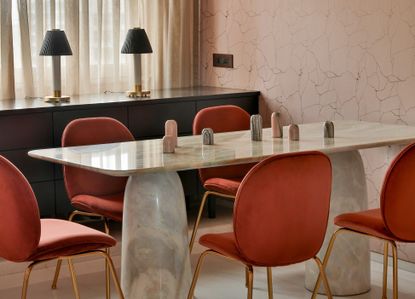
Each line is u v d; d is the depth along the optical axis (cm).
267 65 523
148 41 507
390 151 446
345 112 471
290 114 509
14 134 437
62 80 516
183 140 386
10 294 397
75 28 512
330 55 476
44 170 451
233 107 456
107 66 536
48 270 424
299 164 289
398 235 326
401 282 421
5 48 489
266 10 519
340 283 398
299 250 301
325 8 476
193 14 571
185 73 571
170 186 344
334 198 392
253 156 332
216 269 440
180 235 346
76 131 398
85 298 393
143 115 485
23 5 493
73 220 484
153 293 342
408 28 429
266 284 416
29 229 290
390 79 442
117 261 445
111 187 408
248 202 286
